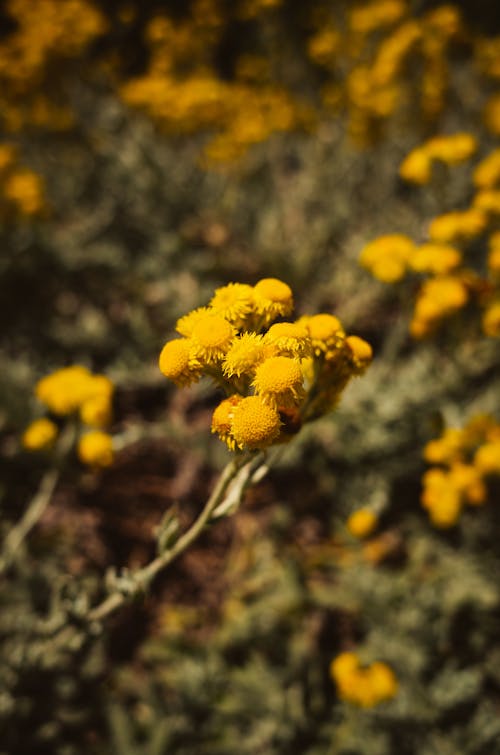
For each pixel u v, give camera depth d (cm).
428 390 38
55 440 29
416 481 38
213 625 34
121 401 41
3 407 38
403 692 31
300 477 39
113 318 46
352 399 38
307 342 18
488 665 33
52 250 48
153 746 30
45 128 56
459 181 55
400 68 54
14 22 72
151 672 33
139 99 54
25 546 33
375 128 55
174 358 18
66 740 30
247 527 37
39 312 46
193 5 71
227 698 32
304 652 33
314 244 50
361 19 59
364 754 30
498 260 33
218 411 18
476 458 31
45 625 26
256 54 71
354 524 34
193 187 58
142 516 37
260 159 59
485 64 61
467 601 33
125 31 67
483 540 36
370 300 46
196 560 36
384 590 34
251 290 19
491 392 39
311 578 35
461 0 74
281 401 18
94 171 57
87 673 31
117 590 23
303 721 31
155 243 51
